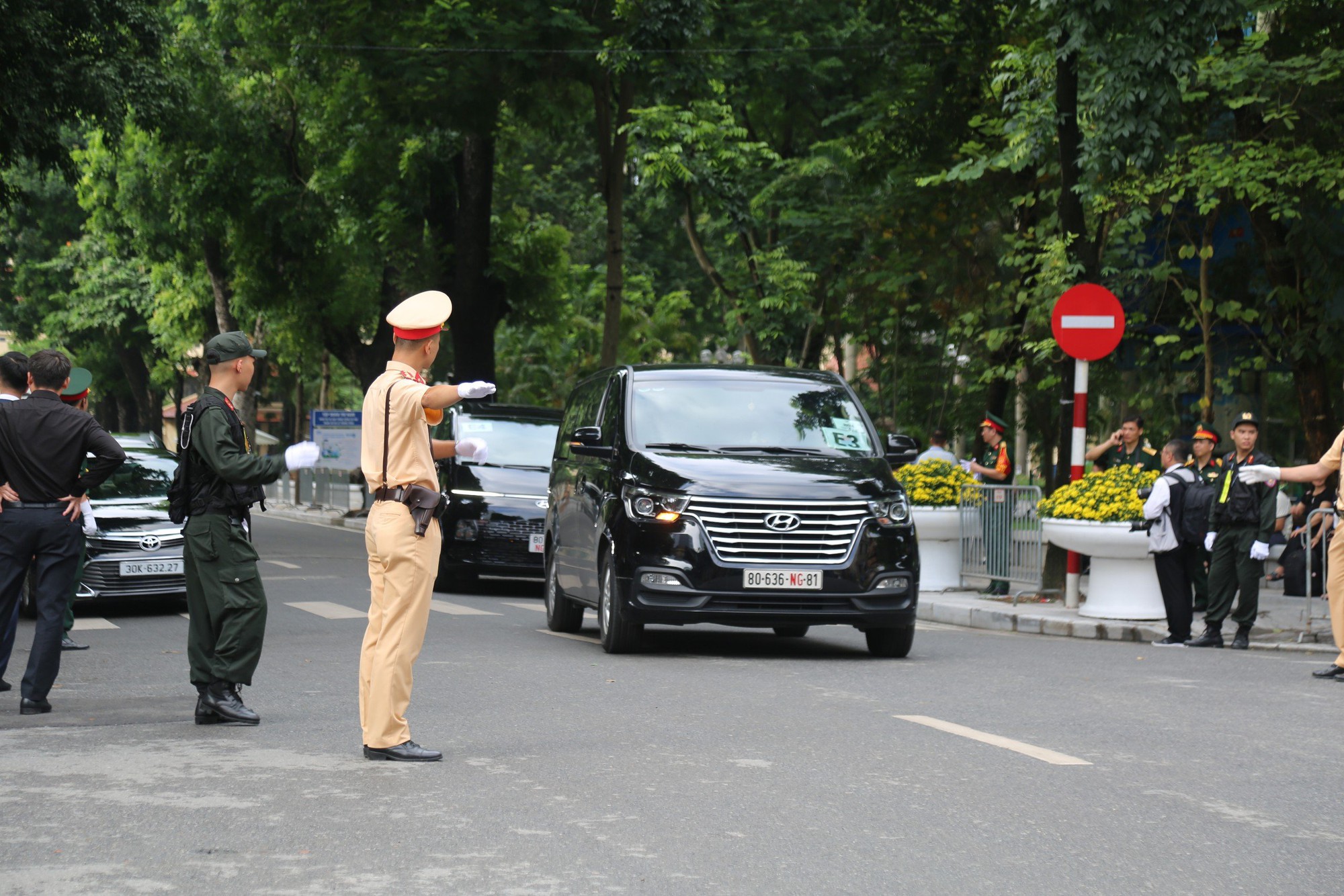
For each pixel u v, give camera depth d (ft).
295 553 107.24
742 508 47.73
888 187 112.88
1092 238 83.10
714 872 21.31
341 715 35.91
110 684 42.60
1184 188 80.89
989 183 99.91
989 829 24.23
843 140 117.19
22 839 22.88
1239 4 64.54
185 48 144.77
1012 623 65.21
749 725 34.27
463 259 139.03
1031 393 105.70
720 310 164.25
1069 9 65.51
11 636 39.91
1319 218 83.92
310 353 170.81
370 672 29.84
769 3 125.90
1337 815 25.73
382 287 159.63
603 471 52.29
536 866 21.54
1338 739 33.50
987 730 34.06
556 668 45.06
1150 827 24.57
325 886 20.39
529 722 34.55
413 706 37.09
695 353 194.59
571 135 133.90
